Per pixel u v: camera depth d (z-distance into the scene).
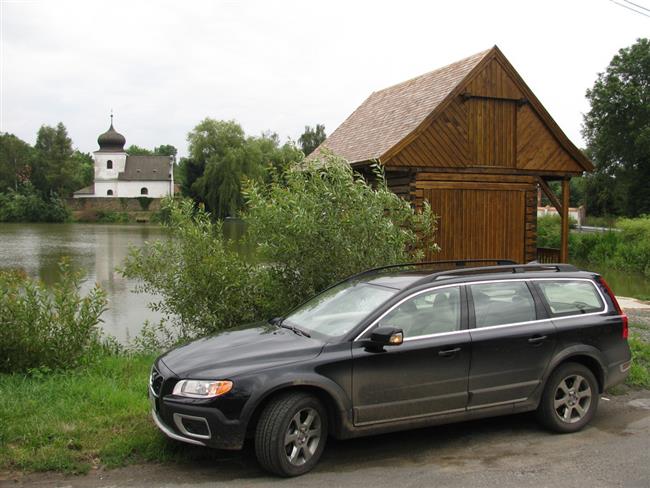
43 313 7.90
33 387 6.79
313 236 8.58
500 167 15.78
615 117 53.16
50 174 115.00
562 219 17.23
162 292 9.86
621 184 55.59
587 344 6.09
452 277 5.82
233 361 5.02
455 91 15.09
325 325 5.65
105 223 93.38
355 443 5.70
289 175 9.14
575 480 4.84
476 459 5.30
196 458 5.25
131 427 5.77
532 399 5.83
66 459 5.06
